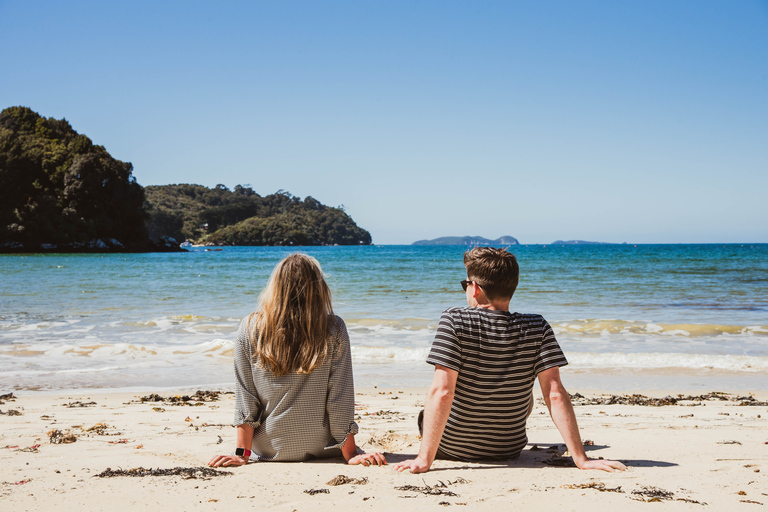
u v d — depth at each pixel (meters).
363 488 2.15
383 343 9.03
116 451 3.04
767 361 7.44
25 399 5.38
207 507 1.93
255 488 2.15
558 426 2.48
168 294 17.66
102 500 2.02
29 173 67.00
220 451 3.04
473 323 2.39
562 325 10.84
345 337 2.59
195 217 167.75
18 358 7.63
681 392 5.98
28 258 47.62
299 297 2.48
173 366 7.24
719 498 2.01
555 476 2.32
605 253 58.09
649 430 3.75
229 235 154.62
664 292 18.09
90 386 6.12
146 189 188.25
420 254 68.06
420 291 18.95
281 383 2.54
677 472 2.42
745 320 11.80
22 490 2.15
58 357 7.71
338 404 2.55
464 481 2.23
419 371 7.16
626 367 7.38
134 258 52.00
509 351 2.38
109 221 71.38
